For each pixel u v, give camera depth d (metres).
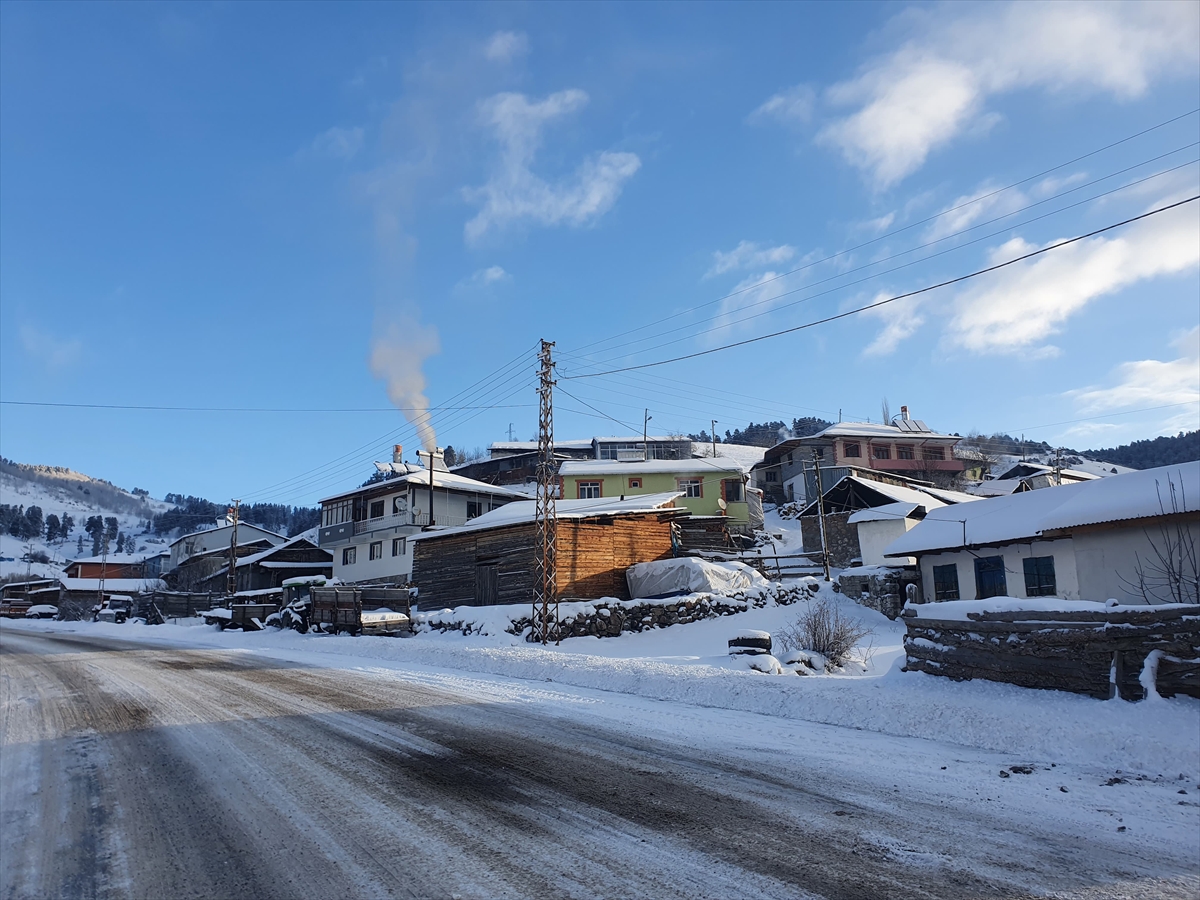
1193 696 7.98
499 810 5.97
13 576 102.88
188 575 73.75
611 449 79.94
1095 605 9.00
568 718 9.77
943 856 4.93
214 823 5.77
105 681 14.12
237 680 14.02
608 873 4.69
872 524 34.22
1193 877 4.59
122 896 4.50
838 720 9.37
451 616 26.33
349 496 55.06
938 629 10.73
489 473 76.62
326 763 7.52
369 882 4.61
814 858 4.91
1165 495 15.30
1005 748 7.86
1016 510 23.69
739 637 15.68
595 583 27.80
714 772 7.05
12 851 5.27
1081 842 5.18
